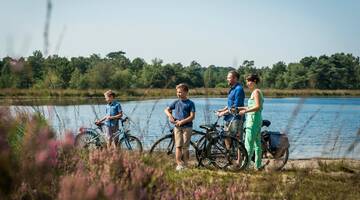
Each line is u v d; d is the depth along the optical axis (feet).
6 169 10.58
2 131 10.46
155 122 84.33
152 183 14.62
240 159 33.12
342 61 260.01
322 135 74.79
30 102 11.98
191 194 16.19
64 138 12.53
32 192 11.03
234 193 16.21
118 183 13.74
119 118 35.55
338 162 36.37
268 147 34.14
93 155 17.04
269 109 185.98
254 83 33.04
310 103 258.78
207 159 33.65
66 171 12.75
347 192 22.09
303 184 20.85
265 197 16.63
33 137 11.03
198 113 123.54
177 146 32.07
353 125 101.30
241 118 33.35
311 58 285.84
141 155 20.48
